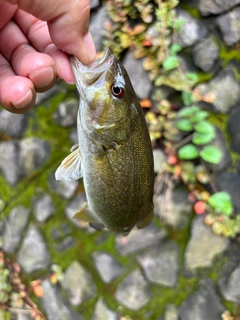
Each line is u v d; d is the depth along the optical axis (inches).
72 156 7.1
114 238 12.0
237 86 11.4
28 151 12.7
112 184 6.8
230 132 11.4
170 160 11.5
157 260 11.6
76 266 12.2
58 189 12.5
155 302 11.5
